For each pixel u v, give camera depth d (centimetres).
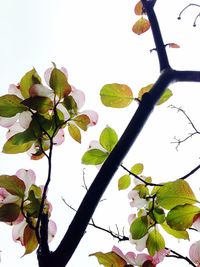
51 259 63
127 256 99
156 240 99
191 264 94
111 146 102
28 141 83
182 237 97
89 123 88
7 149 85
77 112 86
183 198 84
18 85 87
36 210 83
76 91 88
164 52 89
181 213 83
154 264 98
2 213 82
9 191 83
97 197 67
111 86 92
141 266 98
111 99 93
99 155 102
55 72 84
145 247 100
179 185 84
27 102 82
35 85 84
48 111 85
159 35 91
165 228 99
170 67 87
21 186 83
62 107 85
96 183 67
